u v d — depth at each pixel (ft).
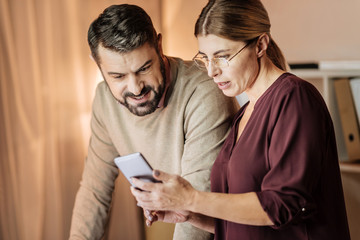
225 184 4.22
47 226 8.04
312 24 8.50
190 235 4.74
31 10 7.67
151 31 4.35
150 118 5.08
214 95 4.83
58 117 7.98
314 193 3.66
